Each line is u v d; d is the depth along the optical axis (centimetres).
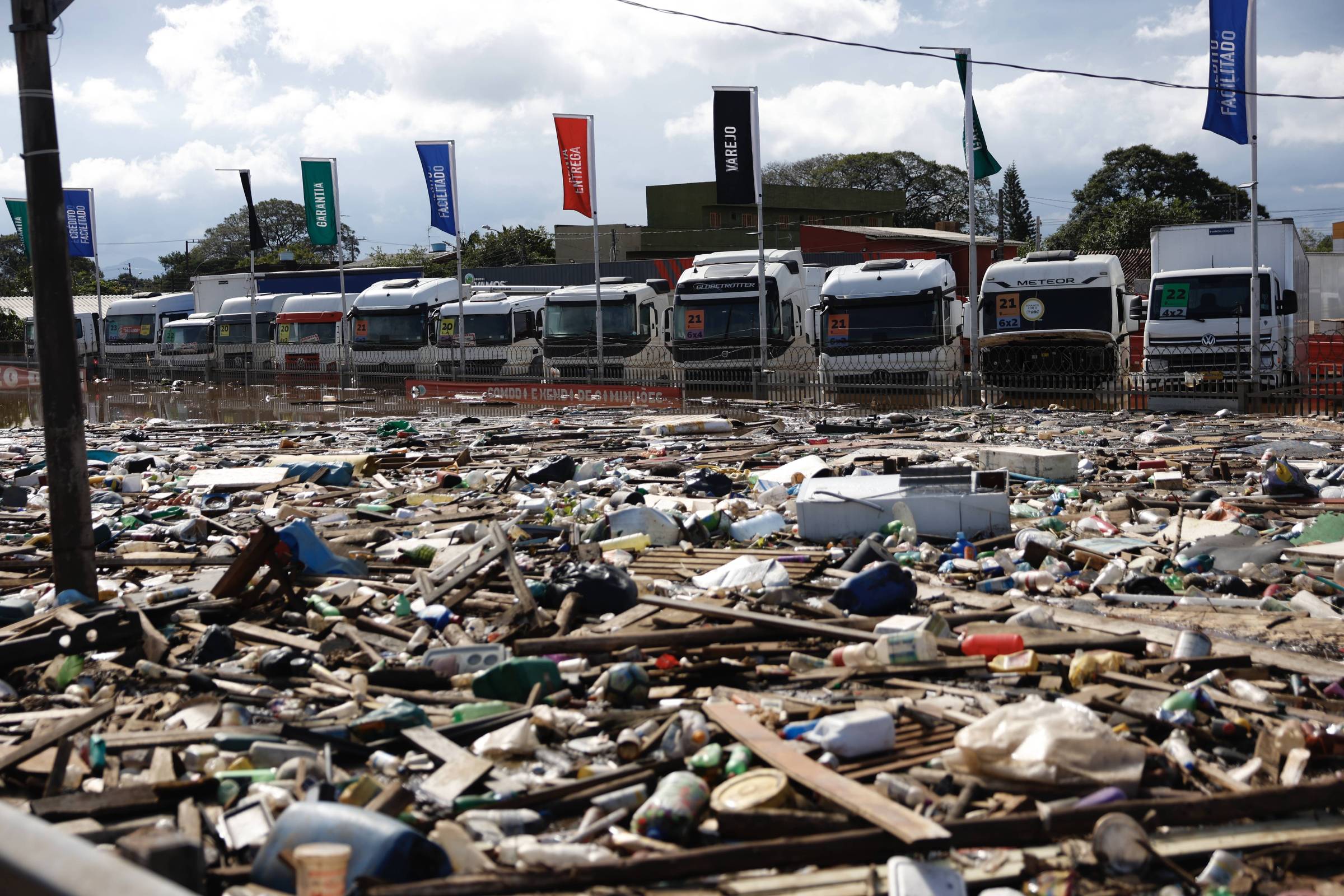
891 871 361
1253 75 2270
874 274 2955
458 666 615
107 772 471
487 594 757
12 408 3616
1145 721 498
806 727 484
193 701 563
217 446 2005
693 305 3155
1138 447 1672
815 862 377
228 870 371
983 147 2808
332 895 339
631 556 910
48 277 730
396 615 731
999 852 381
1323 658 615
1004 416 2316
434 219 3503
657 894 359
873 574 719
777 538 995
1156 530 987
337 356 4112
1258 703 525
